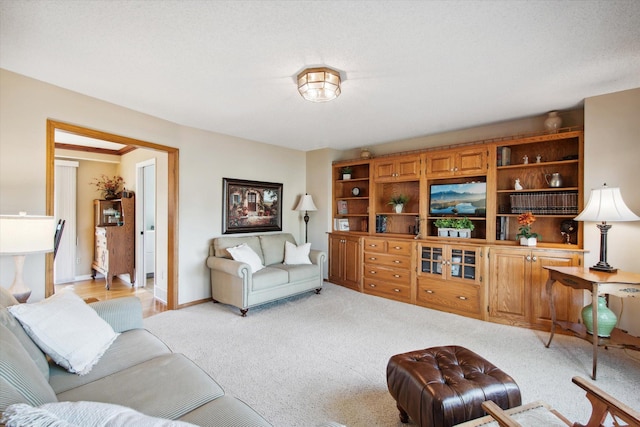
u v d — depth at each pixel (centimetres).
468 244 352
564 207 315
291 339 284
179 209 374
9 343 106
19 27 175
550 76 240
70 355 145
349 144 491
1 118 231
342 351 260
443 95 280
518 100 294
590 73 236
